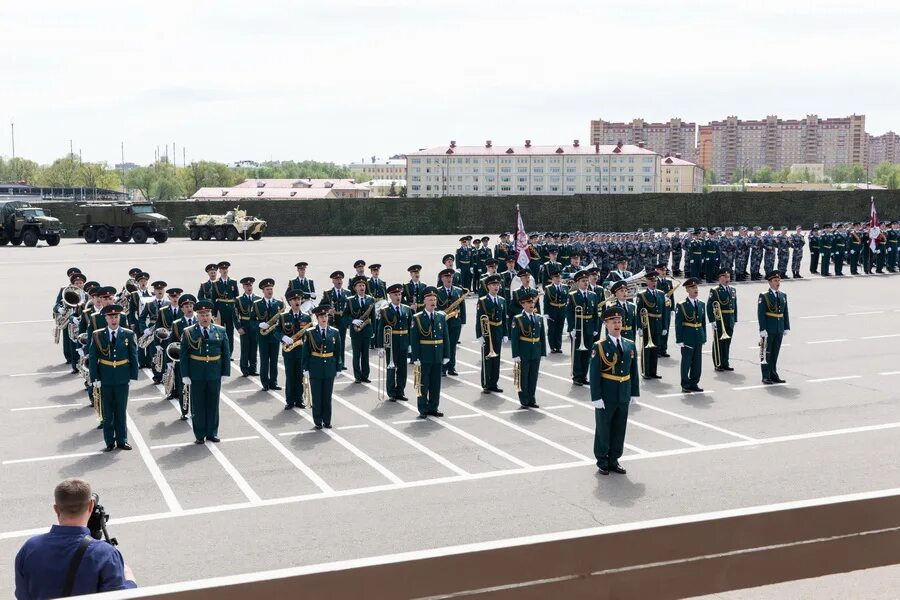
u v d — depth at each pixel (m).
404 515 10.77
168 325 18.89
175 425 15.54
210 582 2.45
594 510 10.88
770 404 16.78
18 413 16.36
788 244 38.66
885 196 70.56
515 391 18.41
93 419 15.91
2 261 48.41
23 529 10.41
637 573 2.72
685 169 194.50
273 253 53.31
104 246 61.97
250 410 16.78
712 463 12.90
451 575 2.58
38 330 26.12
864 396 17.34
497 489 11.78
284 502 11.30
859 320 27.30
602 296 21.84
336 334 15.30
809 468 12.58
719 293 20.16
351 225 77.88
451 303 21.06
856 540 2.92
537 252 34.72
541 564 2.64
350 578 2.51
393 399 17.61
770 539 2.83
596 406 12.27
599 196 73.62
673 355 22.58
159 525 10.48
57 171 197.25
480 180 176.38
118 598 2.39
